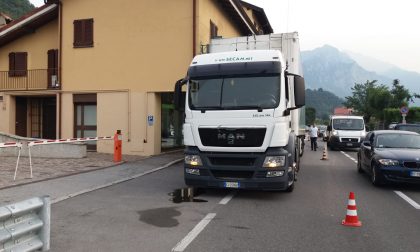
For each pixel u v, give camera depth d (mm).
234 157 8414
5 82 21328
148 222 6625
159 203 8164
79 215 7082
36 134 21734
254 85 8641
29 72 20938
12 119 20750
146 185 10375
